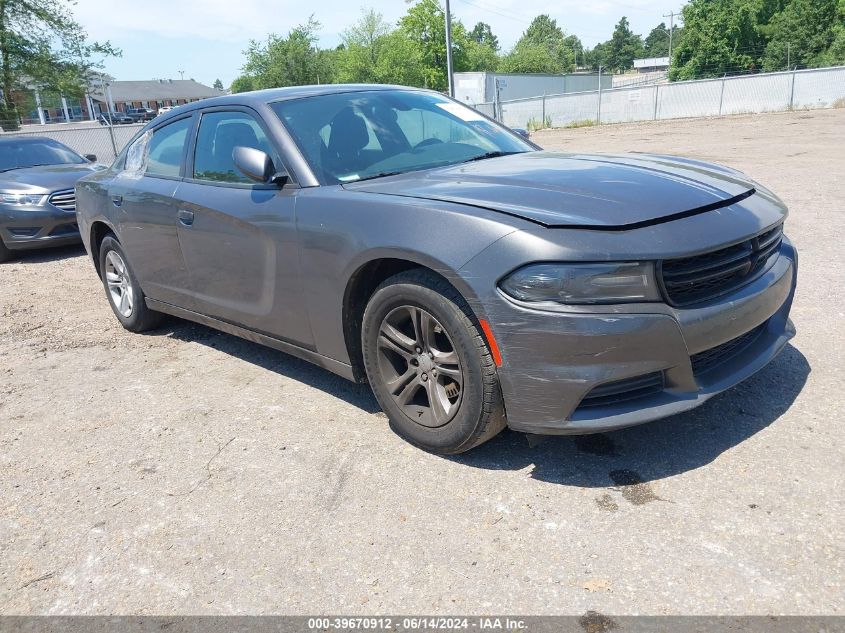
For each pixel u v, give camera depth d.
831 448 2.70
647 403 2.45
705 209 2.62
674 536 2.28
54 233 8.34
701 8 57.53
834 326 4.00
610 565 2.17
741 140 16.72
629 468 2.70
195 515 2.66
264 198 3.35
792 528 2.26
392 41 54.00
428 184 2.97
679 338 2.39
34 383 4.21
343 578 2.24
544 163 3.23
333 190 3.12
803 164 11.02
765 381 3.33
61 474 3.07
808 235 6.26
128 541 2.54
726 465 2.65
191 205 3.82
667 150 15.16
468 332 2.55
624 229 2.38
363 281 2.99
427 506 2.58
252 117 3.60
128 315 4.98
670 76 61.03
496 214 2.53
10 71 27.00
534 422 2.47
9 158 9.34
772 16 57.12
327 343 3.22
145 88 102.81
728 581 2.05
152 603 2.21
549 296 2.35
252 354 4.42
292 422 3.38
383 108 3.77
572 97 34.28
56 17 27.39
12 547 2.57
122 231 4.59
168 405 3.71
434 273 2.65
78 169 9.07
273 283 3.38
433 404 2.82
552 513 2.46
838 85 28.70
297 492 2.76
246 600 2.18
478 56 82.88
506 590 2.11
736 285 2.61
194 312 4.21
